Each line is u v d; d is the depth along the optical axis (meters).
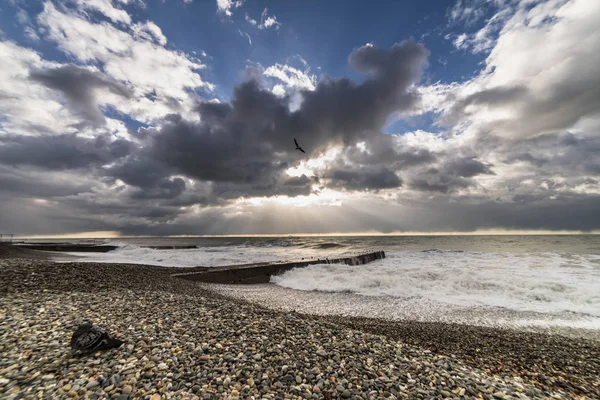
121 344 5.66
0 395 3.93
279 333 7.20
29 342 5.62
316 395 4.60
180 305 9.50
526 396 5.20
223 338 6.50
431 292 17.47
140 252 42.41
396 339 9.25
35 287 10.86
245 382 4.76
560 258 30.95
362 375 5.41
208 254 39.81
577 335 10.34
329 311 13.75
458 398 4.87
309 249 55.34
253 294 17.75
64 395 4.02
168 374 4.75
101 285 12.64
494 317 12.79
